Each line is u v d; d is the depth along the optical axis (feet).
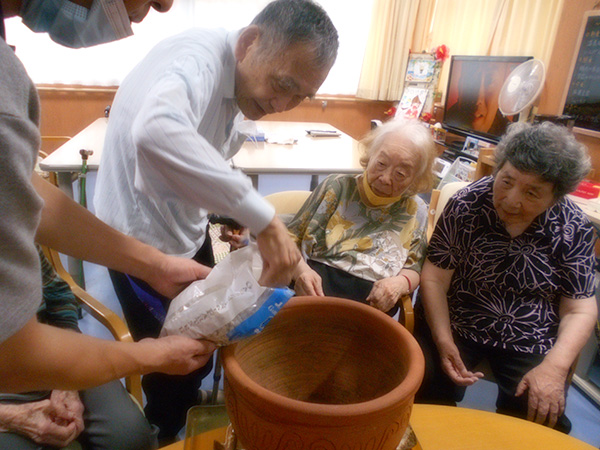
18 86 1.37
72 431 3.00
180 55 2.94
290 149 9.09
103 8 2.03
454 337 4.76
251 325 2.05
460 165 10.46
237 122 4.18
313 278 4.54
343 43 15.39
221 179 2.23
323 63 2.94
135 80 3.28
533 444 2.83
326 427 1.72
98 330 6.84
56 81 13.44
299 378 2.53
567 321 4.36
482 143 11.75
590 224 4.37
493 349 4.59
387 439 1.88
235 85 3.28
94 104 14.05
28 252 1.42
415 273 4.92
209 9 13.91
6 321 1.36
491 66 11.16
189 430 2.56
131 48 13.70
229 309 2.05
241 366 2.21
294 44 2.86
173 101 2.53
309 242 5.03
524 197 3.95
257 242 2.29
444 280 4.80
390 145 4.63
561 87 9.04
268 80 3.07
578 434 5.66
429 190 5.05
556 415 3.90
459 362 4.27
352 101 16.31
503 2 12.00
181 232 3.87
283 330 2.40
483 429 2.92
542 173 3.76
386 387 2.26
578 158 3.78
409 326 4.64
